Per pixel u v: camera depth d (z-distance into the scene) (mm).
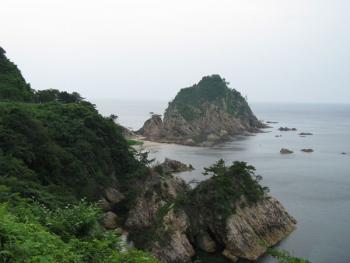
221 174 56250
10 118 57156
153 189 63281
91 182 65000
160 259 45562
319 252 49406
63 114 82938
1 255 13586
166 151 139875
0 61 113812
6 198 27406
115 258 19031
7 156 48500
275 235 53844
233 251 48594
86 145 71688
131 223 58219
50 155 58062
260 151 141500
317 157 130750
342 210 67375
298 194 78250
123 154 83000
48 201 36969
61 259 16141
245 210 53219
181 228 49812
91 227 22328
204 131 189250
